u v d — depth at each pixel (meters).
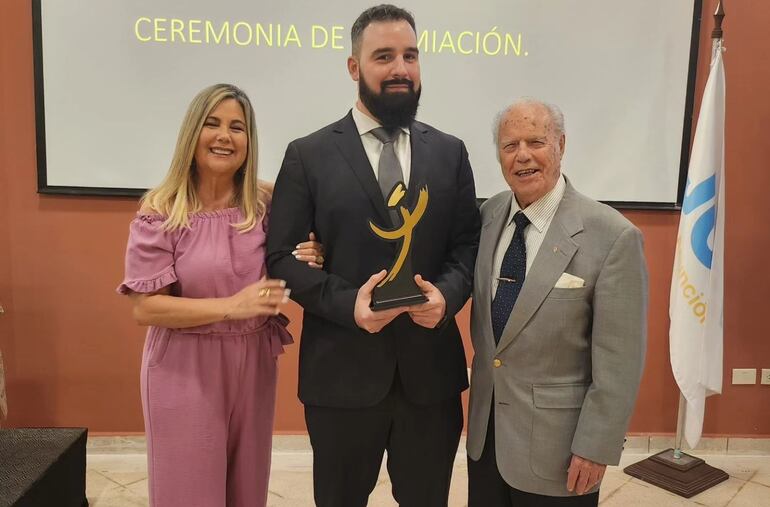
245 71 2.76
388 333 1.59
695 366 2.69
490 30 2.79
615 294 1.36
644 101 2.85
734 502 2.61
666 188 2.91
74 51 2.69
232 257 1.62
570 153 2.88
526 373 1.46
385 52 1.51
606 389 1.37
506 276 1.50
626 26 2.81
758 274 3.00
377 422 1.63
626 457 3.02
